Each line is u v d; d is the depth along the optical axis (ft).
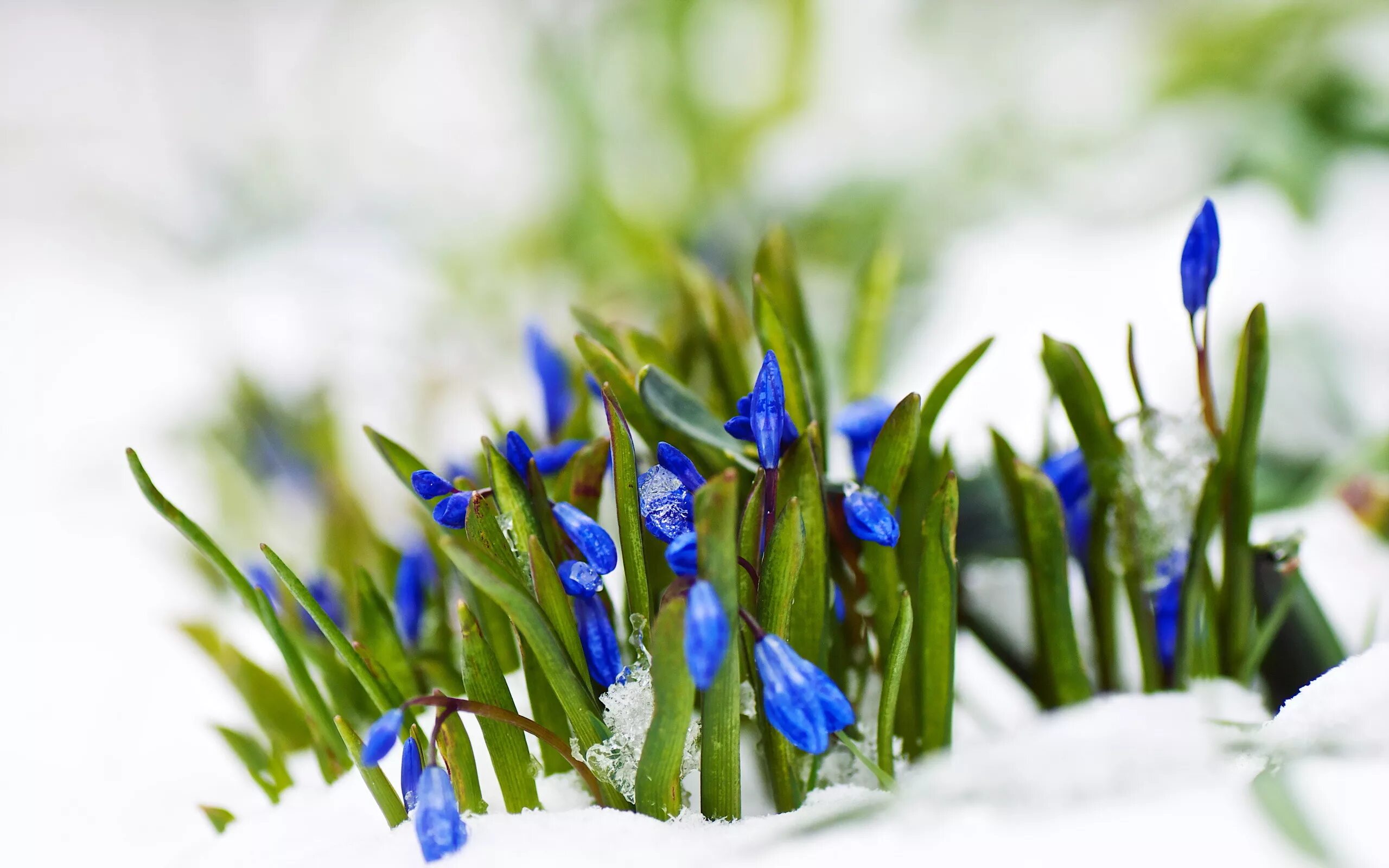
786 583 1.18
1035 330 2.85
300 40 5.77
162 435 3.26
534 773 1.23
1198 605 1.30
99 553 2.72
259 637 1.89
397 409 2.95
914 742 1.29
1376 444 1.77
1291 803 1.16
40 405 3.72
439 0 5.70
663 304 3.24
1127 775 1.17
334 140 5.19
